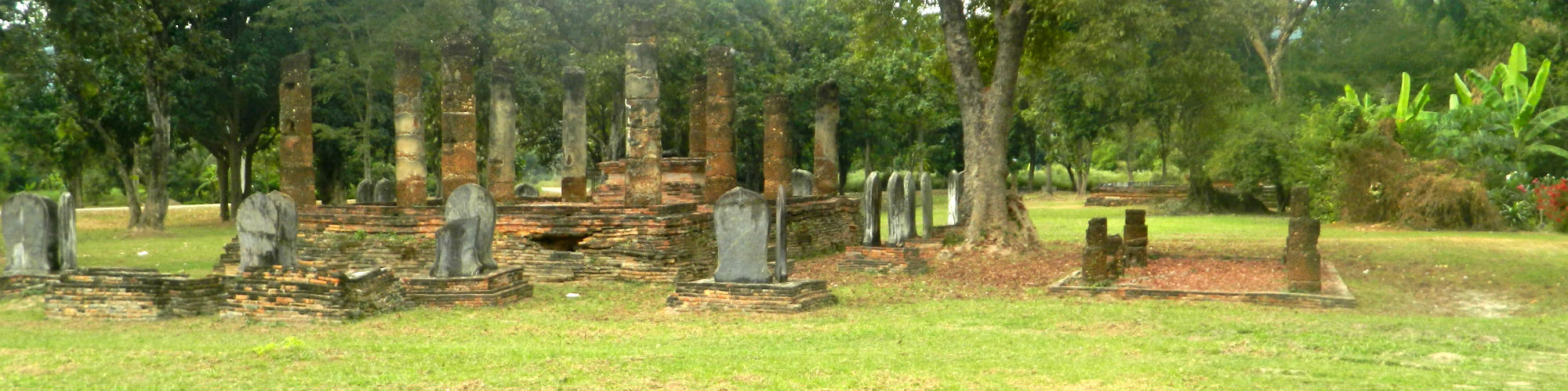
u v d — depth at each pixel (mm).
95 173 58312
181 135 40375
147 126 35625
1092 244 15703
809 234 22469
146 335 12172
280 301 13336
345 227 19219
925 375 9109
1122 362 9766
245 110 37875
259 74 34094
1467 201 24250
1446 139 26891
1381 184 25859
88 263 21516
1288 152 31766
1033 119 42500
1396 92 37125
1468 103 27891
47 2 23469
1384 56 36562
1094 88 30062
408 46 20031
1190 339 11336
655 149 18922
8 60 23984
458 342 11375
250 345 11102
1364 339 11016
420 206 19188
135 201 33719
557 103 40281
